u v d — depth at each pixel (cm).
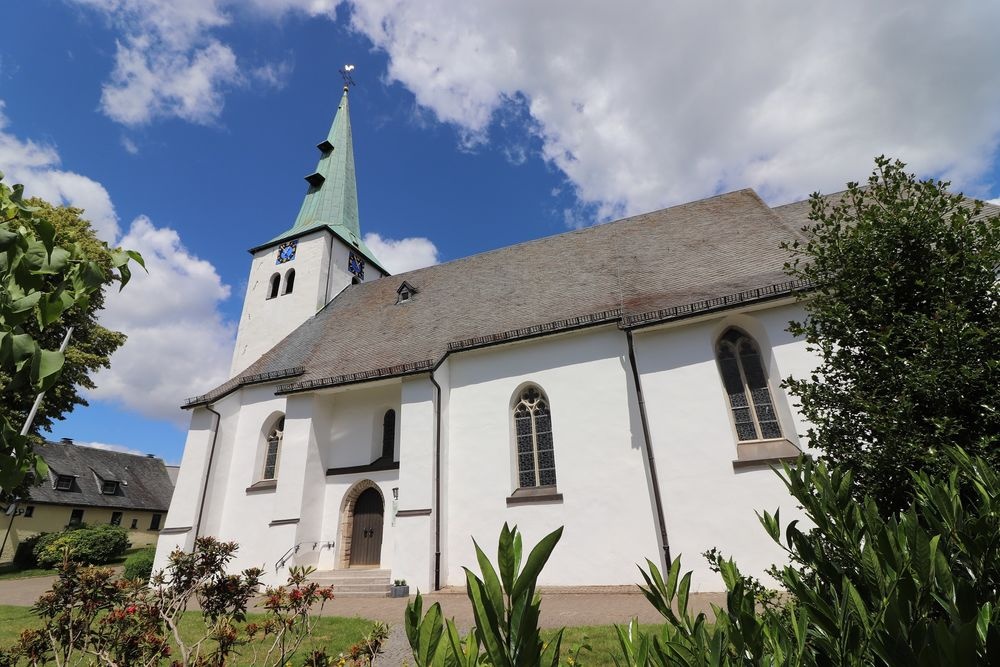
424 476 1388
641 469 1235
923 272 423
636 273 1602
